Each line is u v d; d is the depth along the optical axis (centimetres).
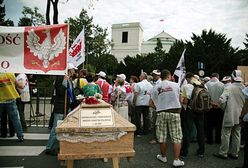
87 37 2572
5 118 796
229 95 653
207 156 691
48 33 508
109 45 2939
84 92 677
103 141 413
